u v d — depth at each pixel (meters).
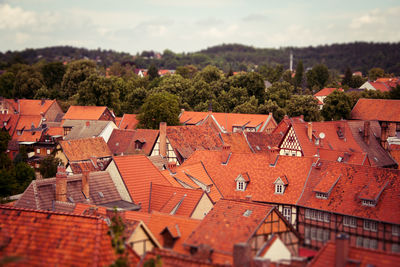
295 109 133.38
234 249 30.88
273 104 136.25
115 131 103.06
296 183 61.44
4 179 75.69
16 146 112.75
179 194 55.81
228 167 69.00
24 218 32.03
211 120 123.00
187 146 90.12
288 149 86.31
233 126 124.56
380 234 51.44
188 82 156.75
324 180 58.41
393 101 119.38
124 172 60.03
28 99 165.25
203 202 54.34
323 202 56.81
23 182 81.56
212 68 179.00
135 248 36.06
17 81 184.12
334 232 55.12
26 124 120.62
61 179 53.56
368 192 53.59
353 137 94.00
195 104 150.75
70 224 31.14
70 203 51.56
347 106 125.81
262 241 42.56
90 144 92.94
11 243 30.61
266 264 30.67
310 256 45.47
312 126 89.06
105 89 141.75
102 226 31.25
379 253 31.03
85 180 56.19
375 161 92.19
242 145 97.56
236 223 42.81
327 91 192.75
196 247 40.00
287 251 39.72
